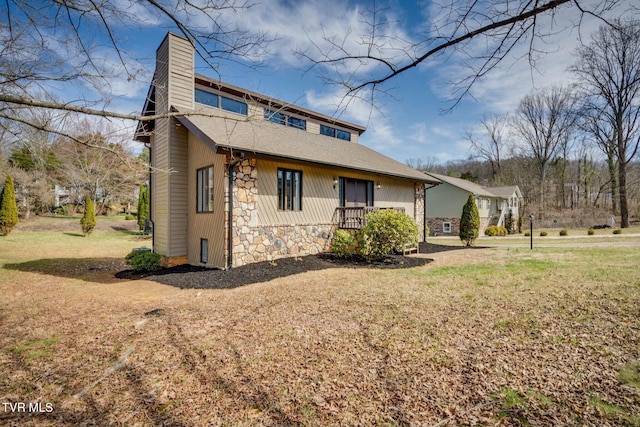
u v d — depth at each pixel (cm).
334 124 1602
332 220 1077
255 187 852
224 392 261
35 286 709
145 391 267
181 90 943
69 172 2042
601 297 454
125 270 913
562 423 204
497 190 2889
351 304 478
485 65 293
